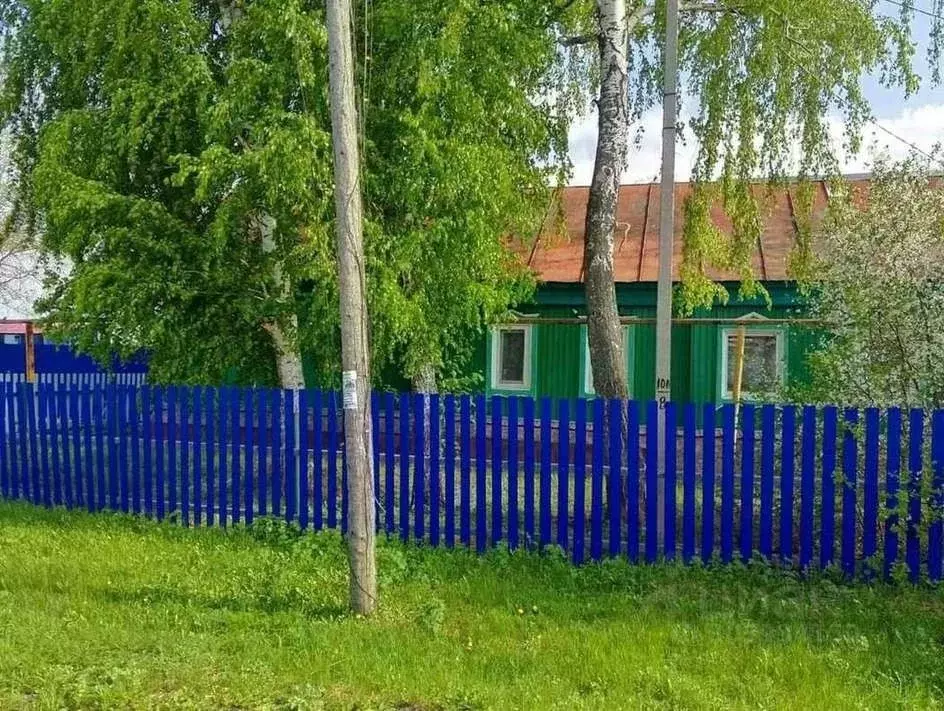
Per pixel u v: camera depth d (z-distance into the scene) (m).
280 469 8.14
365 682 4.58
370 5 8.65
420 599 5.96
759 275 12.91
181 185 8.55
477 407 7.30
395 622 5.53
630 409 6.87
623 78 8.59
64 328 9.48
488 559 7.00
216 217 8.50
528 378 13.90
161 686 4.55
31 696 4.45
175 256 8.89
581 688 4.54
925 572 6.19
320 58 8.30
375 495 7.73
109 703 4.33
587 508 7.20
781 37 10.06
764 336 13.02
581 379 13.62
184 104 8.77
